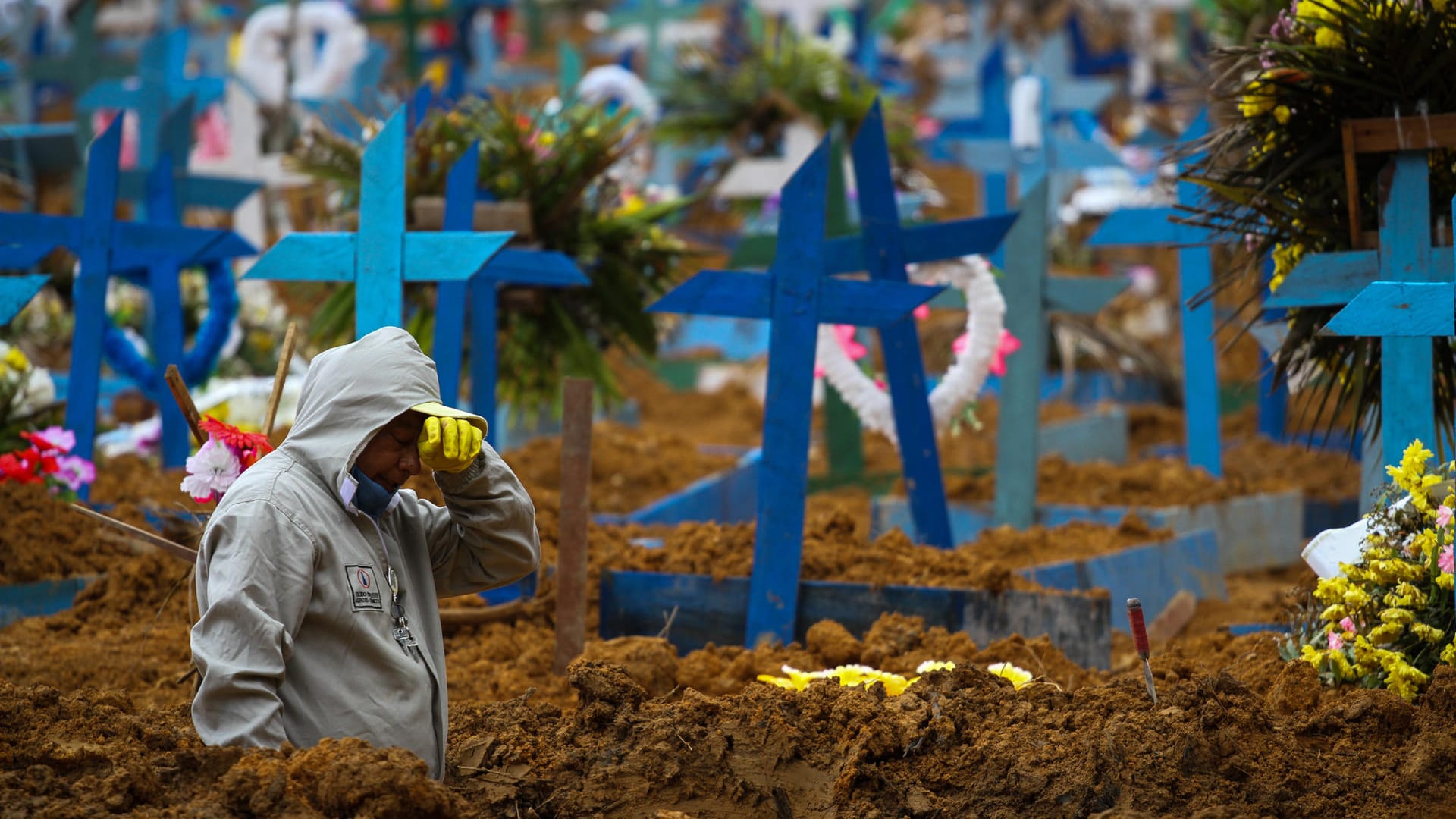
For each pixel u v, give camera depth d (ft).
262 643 19.70
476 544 22.53
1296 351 34.55
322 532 20.57
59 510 39.09
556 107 58.34
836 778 22.81
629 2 177.68
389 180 34.12
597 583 37.88
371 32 158.61
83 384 43.29
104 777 19.52
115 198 43.86
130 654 33.37
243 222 68.18
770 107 81.66
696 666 31.81
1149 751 21.99
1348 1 29.99
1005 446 50.80
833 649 32.91
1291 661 25.98
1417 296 27.55
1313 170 32.27
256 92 94.17
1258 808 21.34
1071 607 34.58
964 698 24.25
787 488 35.24
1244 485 54.03
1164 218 51.21
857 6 147.54
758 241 58.34
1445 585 25.23
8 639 34.63
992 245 40.81
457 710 25.71
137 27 165.89
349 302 49.85
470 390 43.14
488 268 42.47
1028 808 21.83
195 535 27.09
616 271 52.44
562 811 22.07
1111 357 83.71
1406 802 21.54
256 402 54.19
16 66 110.32
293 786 19.08
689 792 22.59
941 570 36.86
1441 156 31.19
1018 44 142.61
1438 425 31.17
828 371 47.88
